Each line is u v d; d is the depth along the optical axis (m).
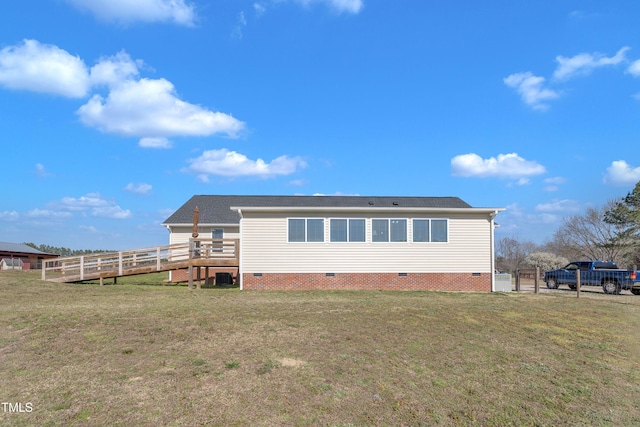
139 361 6.27
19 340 7.36
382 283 18.00
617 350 7.67
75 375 5.65
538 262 32.22
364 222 18.14
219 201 27.14
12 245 44.03
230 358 6.44
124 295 14.37
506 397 5.32
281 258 17.83
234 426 4.33
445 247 18.28
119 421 4.38
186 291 16.33
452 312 10.92
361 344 7.37
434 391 5.42
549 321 10.14
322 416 4.62
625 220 34.25
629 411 5.02
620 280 19.52
